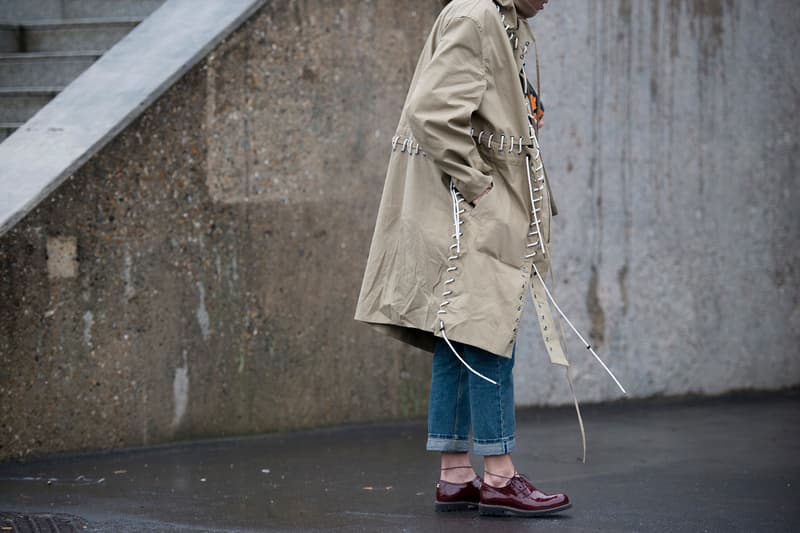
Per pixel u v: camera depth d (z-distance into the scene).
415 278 4.76
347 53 7.16
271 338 6.90
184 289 6.51
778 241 9.56
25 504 5.03
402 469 5.96
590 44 8.46
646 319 8.82
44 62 8.61
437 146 4.55
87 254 6.12
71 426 6.12
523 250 4.75
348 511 4.97
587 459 6.43
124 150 6.23
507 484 4.90
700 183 9.08
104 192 6.16
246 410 6.82
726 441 7.09
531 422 7.77
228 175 6.66
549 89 8.26
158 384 6.44
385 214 4.92
